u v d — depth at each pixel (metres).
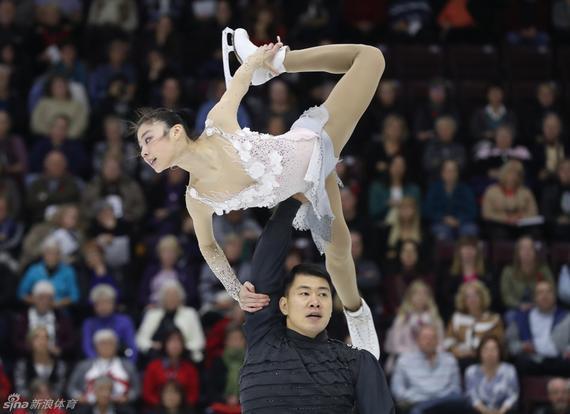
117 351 31.28
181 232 36.12
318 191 15.07
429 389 30.39
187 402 30.05
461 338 32.19
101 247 34.81
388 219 37.44
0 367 29.62
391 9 46.22
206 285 34.19
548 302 32.91
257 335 15.14
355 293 16.61
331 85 41.38
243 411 14.91
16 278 33.56
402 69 44.38
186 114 15.02
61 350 31.81
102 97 41.47
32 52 43.50
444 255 35.88
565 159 39.19
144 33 44.00
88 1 46.69
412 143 40.22
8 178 37.19
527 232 37.44
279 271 15.20
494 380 30.45
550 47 46.12
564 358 31.92
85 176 39.12
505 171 38.34
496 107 42.19
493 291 34.25
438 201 37.84
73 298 33.34
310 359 14.86
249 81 15.31
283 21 45.91
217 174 14.83
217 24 44.31
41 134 40.06
